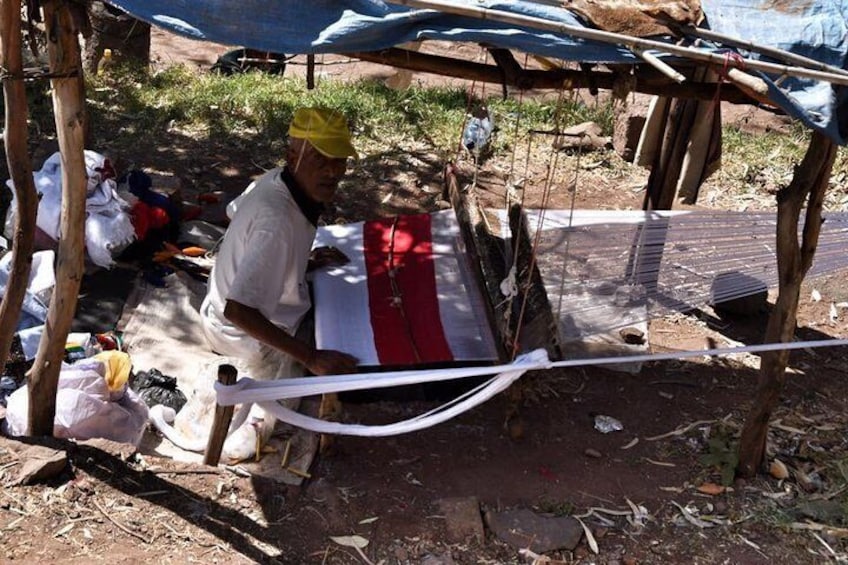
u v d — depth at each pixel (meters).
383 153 6.86
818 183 3.68
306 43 2.87
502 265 4.73
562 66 3.73
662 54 3.09
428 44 9.16
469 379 4.42
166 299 4.82
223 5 2.85
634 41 2.93
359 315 4.39
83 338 4.25
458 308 4.51
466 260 4.89
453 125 7.37
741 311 5.30
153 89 7.52
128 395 4.00
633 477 4.05
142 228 5.07
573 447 4.20
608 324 4.42
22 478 3.49
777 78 3.20
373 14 2.93
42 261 4.51
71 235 3.37
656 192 5.36
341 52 2.91
